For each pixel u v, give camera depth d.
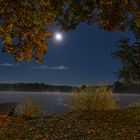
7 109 26.58
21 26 14.90
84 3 16.61
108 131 17.92
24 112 25.72
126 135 16.89
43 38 15.27
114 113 24.02
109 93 28.50
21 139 16.48
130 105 29.81
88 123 20.48
